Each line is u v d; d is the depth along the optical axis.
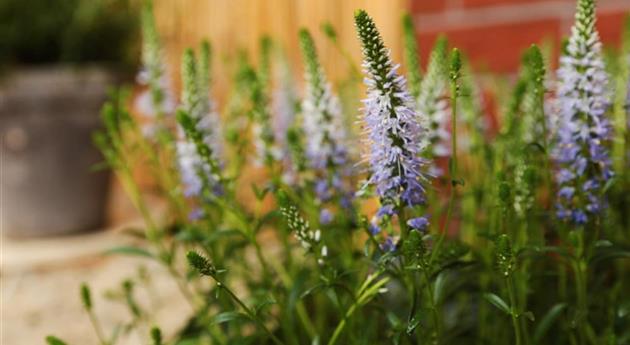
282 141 0.98
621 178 0.86
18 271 1.34
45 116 1.44
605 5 1.10
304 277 0.82
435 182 0.99
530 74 0.86
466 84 0.95
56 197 1.50
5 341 1.10
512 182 0.84
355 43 1.33
